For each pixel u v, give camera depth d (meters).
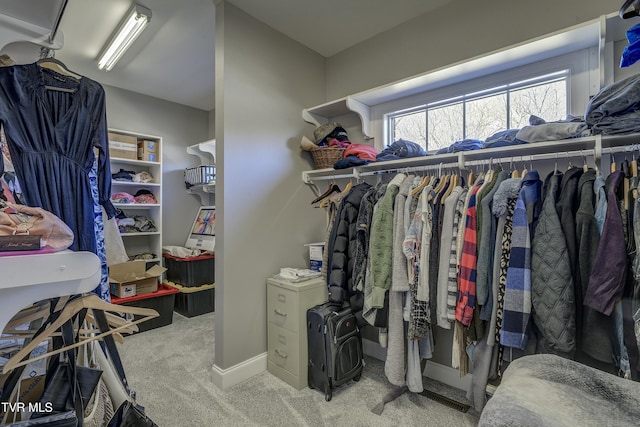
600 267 1.20
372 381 2.12
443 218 1.71
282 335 2.16
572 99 1.74
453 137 2.21
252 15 2.27
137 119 3.76
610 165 1.55
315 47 2.71
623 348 1.19
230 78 2.13
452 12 2.15
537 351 1.44
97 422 0.90
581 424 0.84
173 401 1.88
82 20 2.33
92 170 1.47
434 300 1.71
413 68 2.33
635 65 1.59
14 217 0.78
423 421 1.70
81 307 0.84
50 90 1.35
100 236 1.50
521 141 1.63
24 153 1.25
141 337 2.88
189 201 4.22
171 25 2.44
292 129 2.55
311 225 2.70
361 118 2.49
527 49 1.70
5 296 0.67
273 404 1.86
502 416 0.86
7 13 1.32
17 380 0.81
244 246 2.19
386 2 2.15
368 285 1.92
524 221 1.41
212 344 2.73
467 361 1.66
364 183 2.28
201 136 4.37
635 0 1.09
